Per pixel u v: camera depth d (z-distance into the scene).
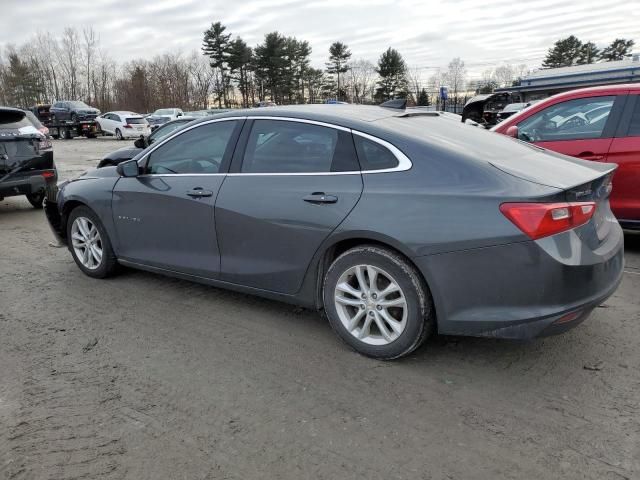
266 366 3.36
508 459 2.45
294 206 3.53
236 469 2.43
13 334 3.91
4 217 8.63
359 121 3.50
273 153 3.77
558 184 2.94
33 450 2.58
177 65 74.38
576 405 2.86
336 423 2.75
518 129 6.14
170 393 3.07
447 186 3.06
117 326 4.02
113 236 4.80
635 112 5.35
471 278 2.96
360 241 3.38
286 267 3.66
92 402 2.99
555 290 2.84
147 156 4.52
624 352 3.43
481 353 3.46
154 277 5.13
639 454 2.46
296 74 74.88
